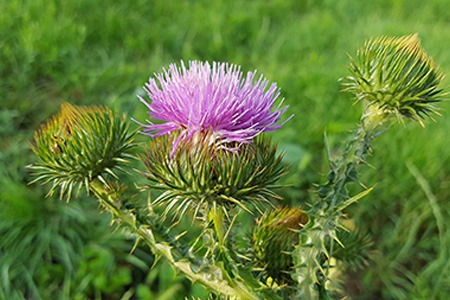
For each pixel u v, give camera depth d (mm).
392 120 202
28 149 426
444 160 423
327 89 508
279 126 196
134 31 624
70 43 556
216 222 187
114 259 358
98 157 203
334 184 193
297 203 394
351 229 241
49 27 561
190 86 194
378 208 397
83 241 368
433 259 377
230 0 737
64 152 202
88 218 379
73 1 632
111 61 552
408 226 390
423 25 708
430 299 346
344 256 239
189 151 188
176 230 358
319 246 188
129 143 213
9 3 605
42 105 490
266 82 197
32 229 360
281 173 199
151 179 194
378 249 380
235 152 187
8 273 338
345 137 442
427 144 423
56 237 357
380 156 425
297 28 669
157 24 642
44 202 381
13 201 360
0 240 350
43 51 536
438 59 571
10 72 521
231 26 661
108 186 197
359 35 637
